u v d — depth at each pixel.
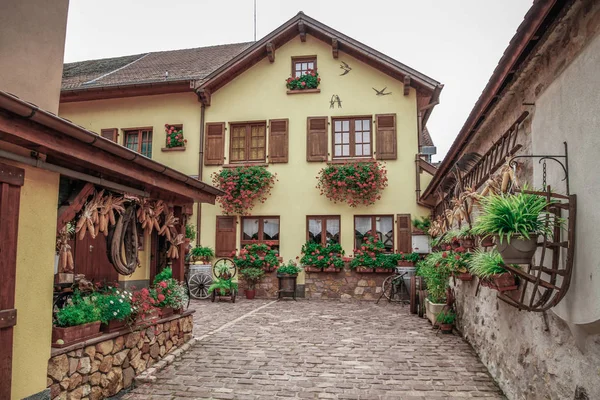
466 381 4.43
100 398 3.84
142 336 4.62
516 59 3.22
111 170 3.74
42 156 3.26
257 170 11.94
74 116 13.34
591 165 2.36
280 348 5.73
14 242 3.02
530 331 3.45
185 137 12.80
